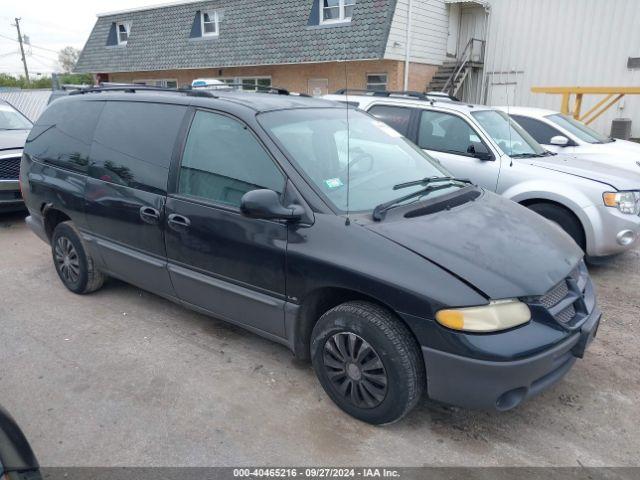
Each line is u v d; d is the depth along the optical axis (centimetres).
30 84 4288
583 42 1576
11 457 202
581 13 1562
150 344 392
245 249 323
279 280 312
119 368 359
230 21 1855
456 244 282
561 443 286
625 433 294
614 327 421
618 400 324
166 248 373
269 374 351
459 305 254
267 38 1748
